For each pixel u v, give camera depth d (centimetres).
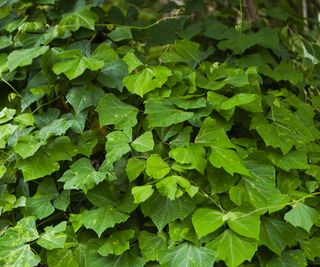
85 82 107
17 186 106
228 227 97
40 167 101
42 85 110
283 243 97
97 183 96
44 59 107
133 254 98
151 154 100
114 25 120
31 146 101
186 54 114
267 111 109
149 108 101
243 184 99
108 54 109
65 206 101
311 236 102
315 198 104
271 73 117
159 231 97
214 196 99
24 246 96
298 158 103
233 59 121
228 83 105
